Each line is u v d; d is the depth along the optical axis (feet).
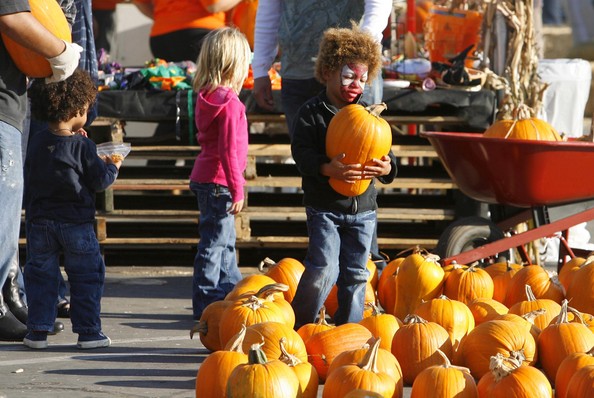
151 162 81.05
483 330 35.68
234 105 46.47
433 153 62.69
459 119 61.87
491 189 51.62
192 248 68.39
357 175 37.99
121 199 65.92
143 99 60.29
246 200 61.72
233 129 46.24
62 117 40.75
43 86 40.68
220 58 46.62
